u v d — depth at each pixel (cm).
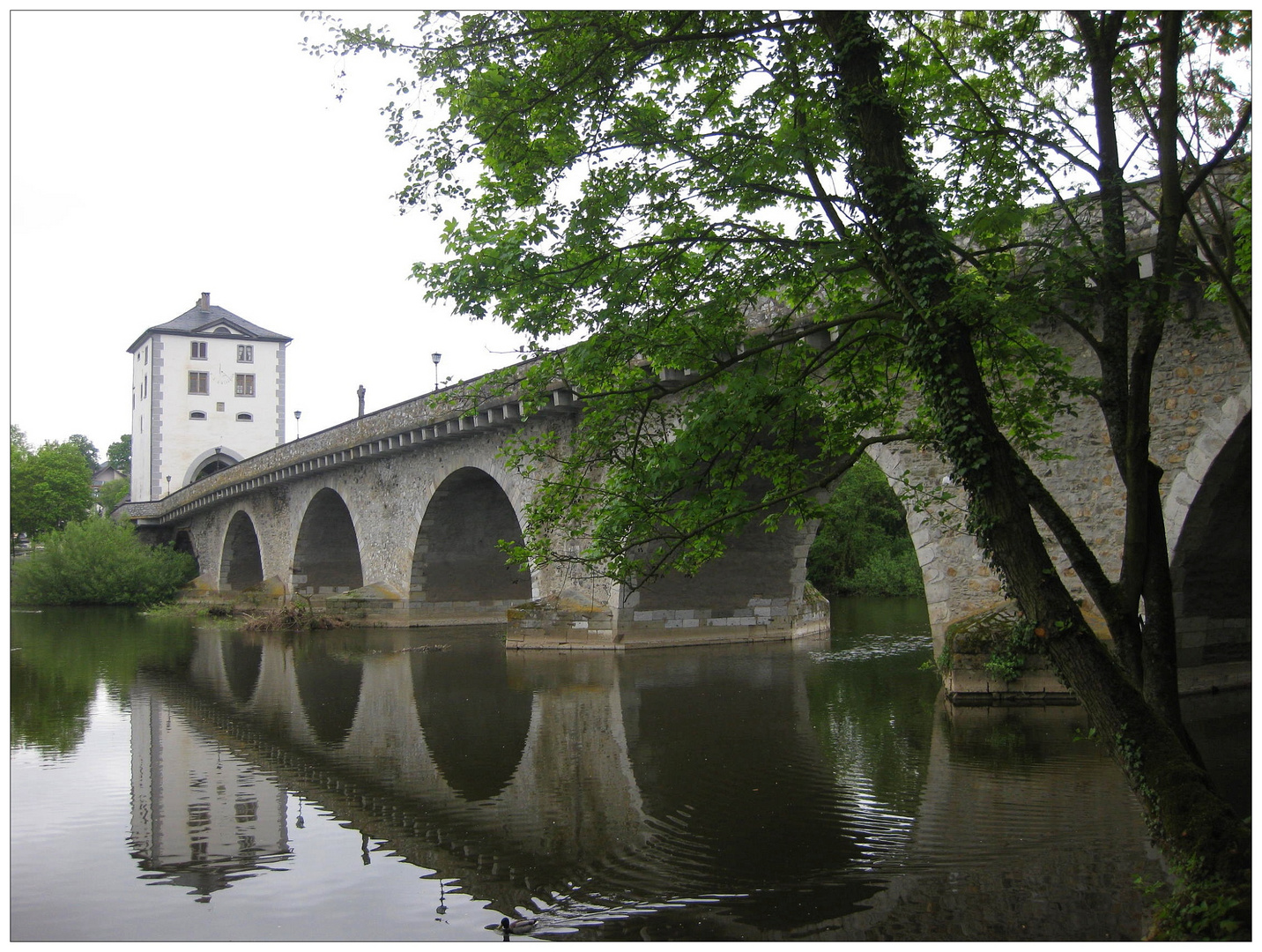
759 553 2417
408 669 1998
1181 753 571
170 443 5919
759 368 713
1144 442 609
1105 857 730
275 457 3925
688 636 2331
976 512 617
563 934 625
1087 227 666
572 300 718
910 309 630
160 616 3938
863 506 4528
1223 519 1234
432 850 804
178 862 791
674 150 696
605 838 819
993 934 599
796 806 898
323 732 1326
